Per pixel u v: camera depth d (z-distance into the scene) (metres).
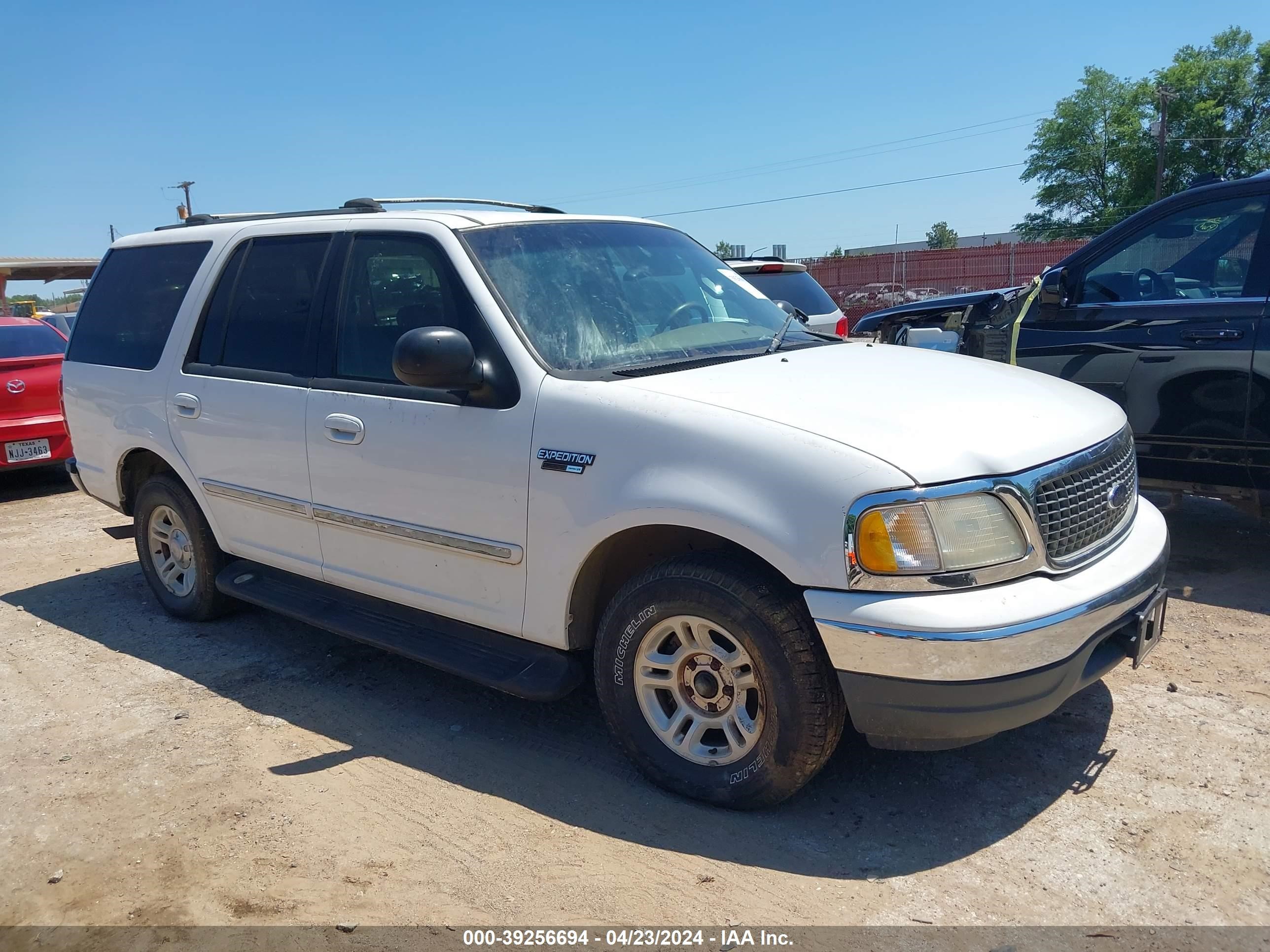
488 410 3.37
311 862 2.93
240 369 4.33
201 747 3.70
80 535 7.16
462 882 2.80
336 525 3.95
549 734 3.71
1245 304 4.75
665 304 3.86
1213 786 3.13
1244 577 5.04
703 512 2.85
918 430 2.84
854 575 2.66
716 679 3.03
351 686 4.23
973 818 3.02
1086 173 49.53
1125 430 3.47
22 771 3.57
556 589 3.25
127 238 5.31
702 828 3.02
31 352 8.52
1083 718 3.61
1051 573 2.81
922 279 36.72
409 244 3.76
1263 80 45.94
